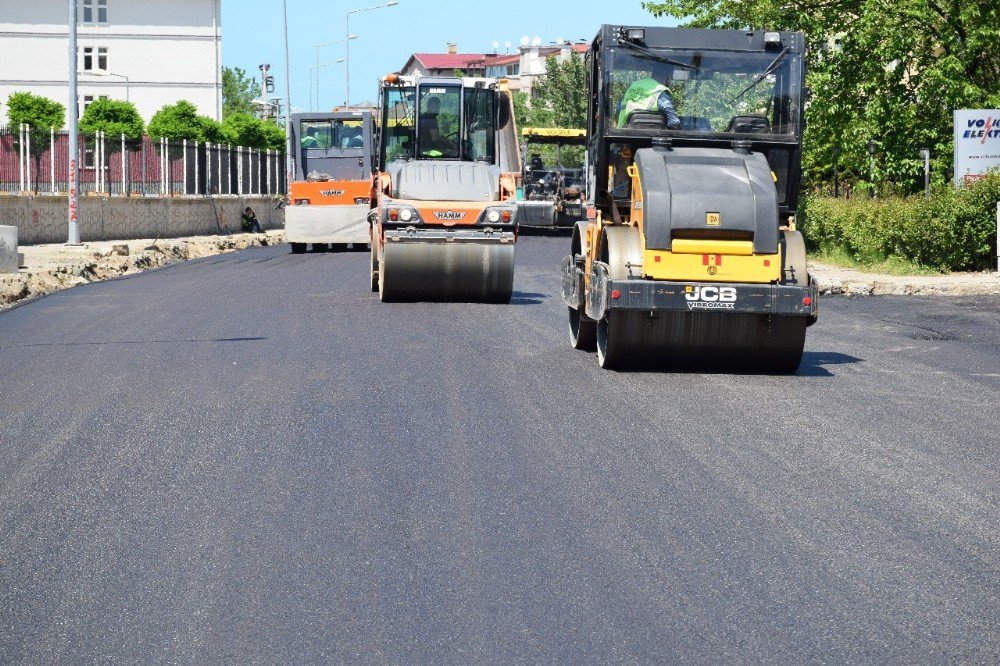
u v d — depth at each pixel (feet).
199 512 31.60
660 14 150.61
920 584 26.09
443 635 23.27
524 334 67.67
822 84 134.31
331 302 86.33
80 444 39.75
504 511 31.53
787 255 53.11
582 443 39.40
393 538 29.25
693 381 51.90
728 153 54.19
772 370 54.60
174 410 45.19
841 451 38.47
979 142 110.73
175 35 372.58
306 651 22.58
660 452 38.17
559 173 196.65
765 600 25.09
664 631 23.44
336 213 156.87
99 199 168.66
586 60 60.29
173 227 193.98
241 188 230.07
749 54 56.65
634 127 55.93
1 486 34.50
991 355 60.75
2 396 48.70
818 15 139.33
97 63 371.15
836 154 139.33
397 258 83.61
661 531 29.81
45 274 106.11
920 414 44.80
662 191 51.49
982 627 23.71
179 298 90.99
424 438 40.04
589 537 29.32
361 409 45.01
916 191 133.28
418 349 61.11
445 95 94.07
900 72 132.67
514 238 84.33
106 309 83.15
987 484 34.45
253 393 48.49
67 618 24.36
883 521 30.73
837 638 23.12
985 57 133.69
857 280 95.76
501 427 41.81
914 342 65.92
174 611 24.63
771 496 33.04
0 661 22.36
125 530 30.09
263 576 26.63
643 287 51.16
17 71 365.40
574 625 23.75
